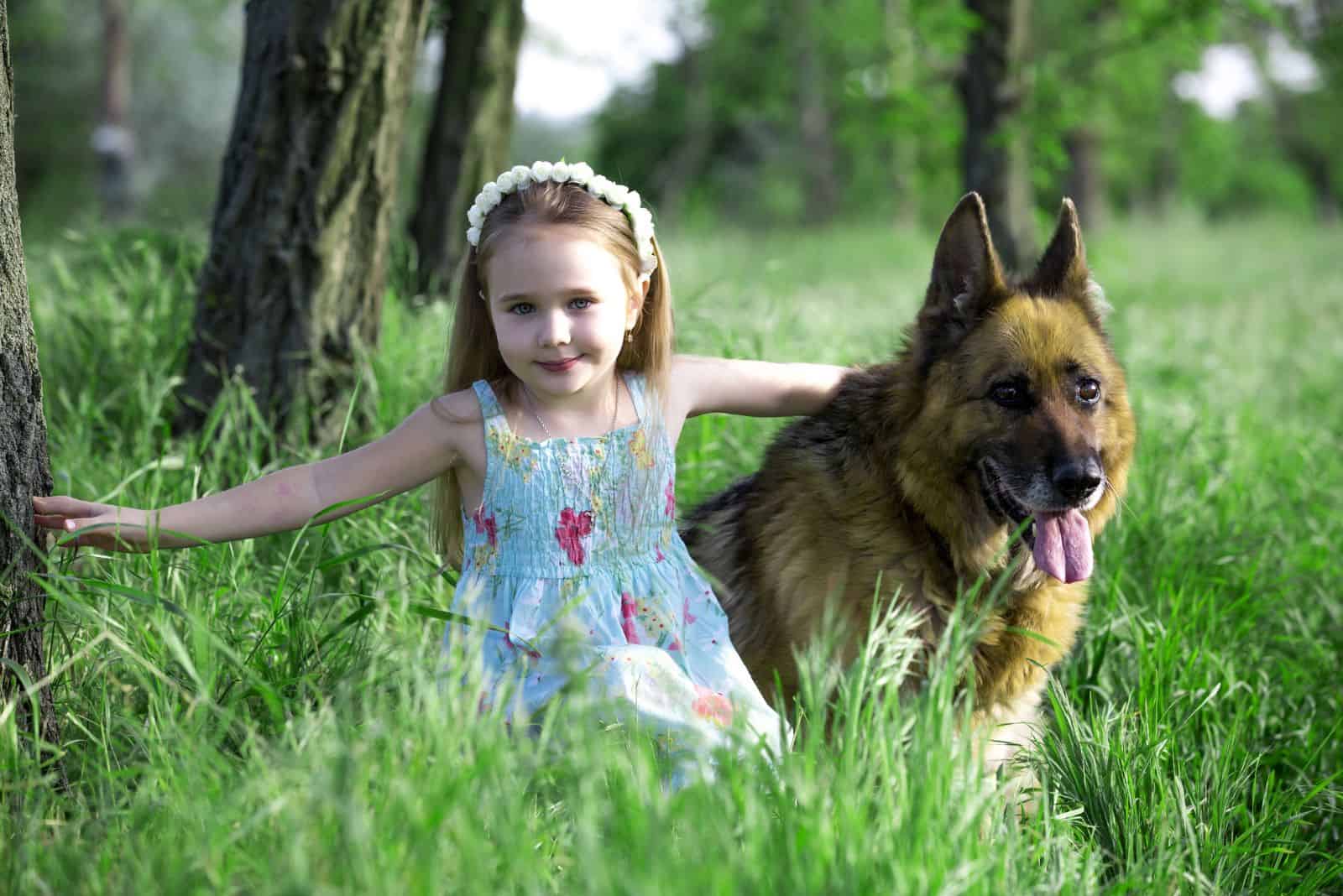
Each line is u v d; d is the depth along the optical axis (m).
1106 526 4.13
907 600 3.03
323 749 2.05
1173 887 2.42
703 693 2.66
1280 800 3.05
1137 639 3.33
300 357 4.19
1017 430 3.03
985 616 2.54
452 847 1.92
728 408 3.13
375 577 3.39
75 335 4.82
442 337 4.94
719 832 1.89
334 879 1.84
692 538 3.52
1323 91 40.22
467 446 2.76
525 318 2.63
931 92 11.87
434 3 6.25
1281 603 4.05
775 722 2.69
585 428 2.80
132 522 2.54
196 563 3.03
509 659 2.66
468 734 2.06
